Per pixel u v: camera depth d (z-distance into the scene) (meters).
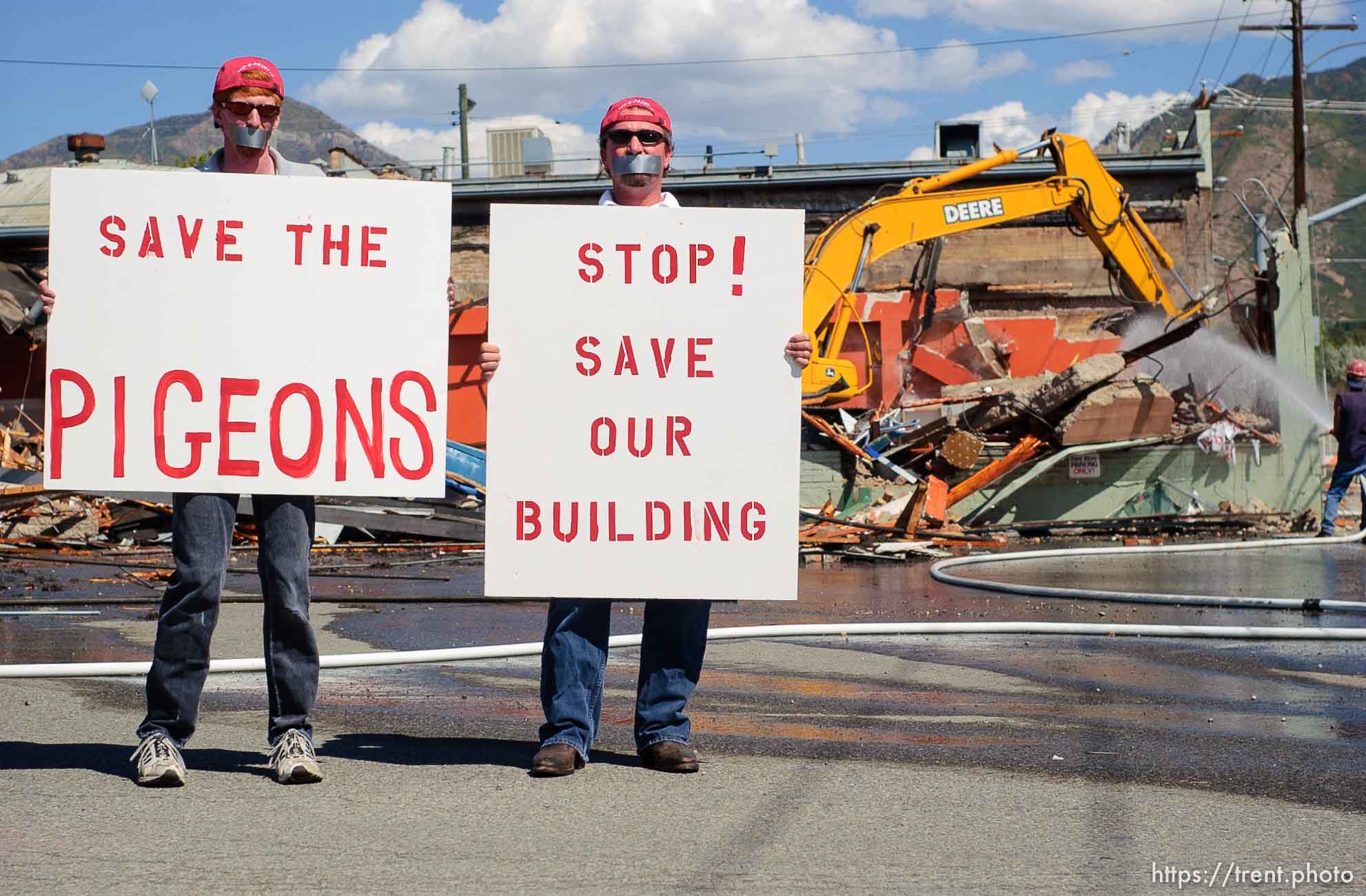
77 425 4.02
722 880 2.98
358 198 4.14
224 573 3.96
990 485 18.23
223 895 2.85
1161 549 14.28
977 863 3.12
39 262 25.25
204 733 4.66
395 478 4.12
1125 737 4.68
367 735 4.65
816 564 14.13
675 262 4.24
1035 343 22.38
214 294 4.08
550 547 4.17
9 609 9.19
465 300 26.22
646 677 4.18
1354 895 2.92
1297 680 6.07
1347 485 16.75
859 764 4.20
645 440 4.21
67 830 3.34
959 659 6.75
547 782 3.93
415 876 2.99
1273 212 28.81
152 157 35.94
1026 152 19.48
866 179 26.00
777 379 4.25
